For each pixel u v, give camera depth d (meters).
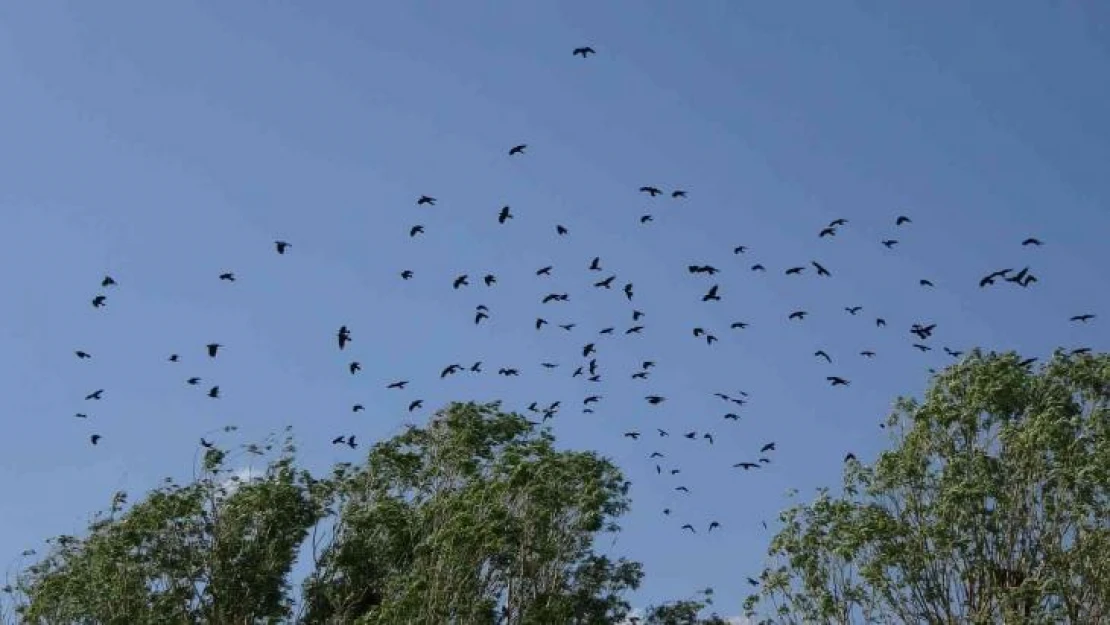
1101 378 40.84
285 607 49.16
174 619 47.28
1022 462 40.41
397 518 48.88
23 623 48.19
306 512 49.66
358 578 49.16
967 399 41.41
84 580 48.16
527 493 47.16
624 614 50.22
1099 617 38.25
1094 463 38.72
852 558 40.31
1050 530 39.44
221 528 48.75
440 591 44.91
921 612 39.75
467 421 52.53
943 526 39.66
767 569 41.53
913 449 41.81
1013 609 38.50
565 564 49.06
